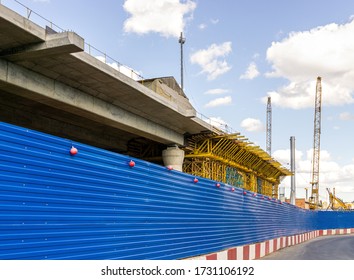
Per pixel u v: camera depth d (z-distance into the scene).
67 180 6.96
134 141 40.84
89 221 7.52
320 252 21.56
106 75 23.73
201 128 38.66
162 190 10.84
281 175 79.62
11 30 18.09
